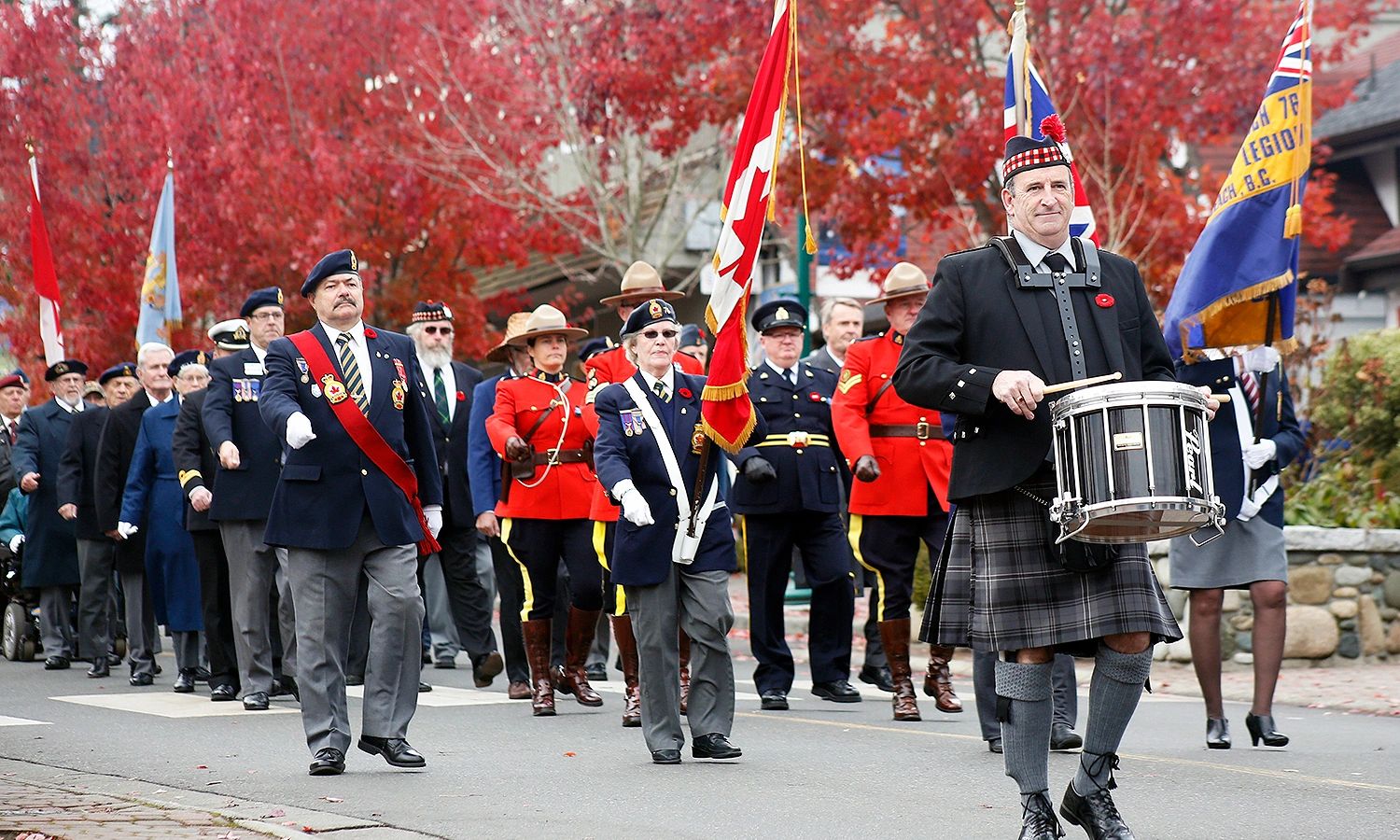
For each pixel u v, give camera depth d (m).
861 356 19.39
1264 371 16.39
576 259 53.22
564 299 48.62
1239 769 14.90
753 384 20.38
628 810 13.00
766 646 20.27
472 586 23.03
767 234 47.91
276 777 14.88
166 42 45.72
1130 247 35.94
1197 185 38.31
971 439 10.92
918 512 19.03
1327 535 23.77
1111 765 10.91
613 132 40.41
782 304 20.47
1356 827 12.08
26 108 46.12
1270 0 37.00
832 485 20.36
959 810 12.94
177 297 33.97
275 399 14.86
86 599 26.19
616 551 15.64
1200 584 16.30
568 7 42.72
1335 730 17.84
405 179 42.56
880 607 19.20
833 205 36.88
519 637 21.75
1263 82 35.47
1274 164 17.33
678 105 38.06
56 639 27.84
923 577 27.38
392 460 15.13
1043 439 10.69
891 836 11.84
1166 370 11.26
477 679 22.98
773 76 17.05
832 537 20.61
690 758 16.03
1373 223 52.69
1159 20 35.22
